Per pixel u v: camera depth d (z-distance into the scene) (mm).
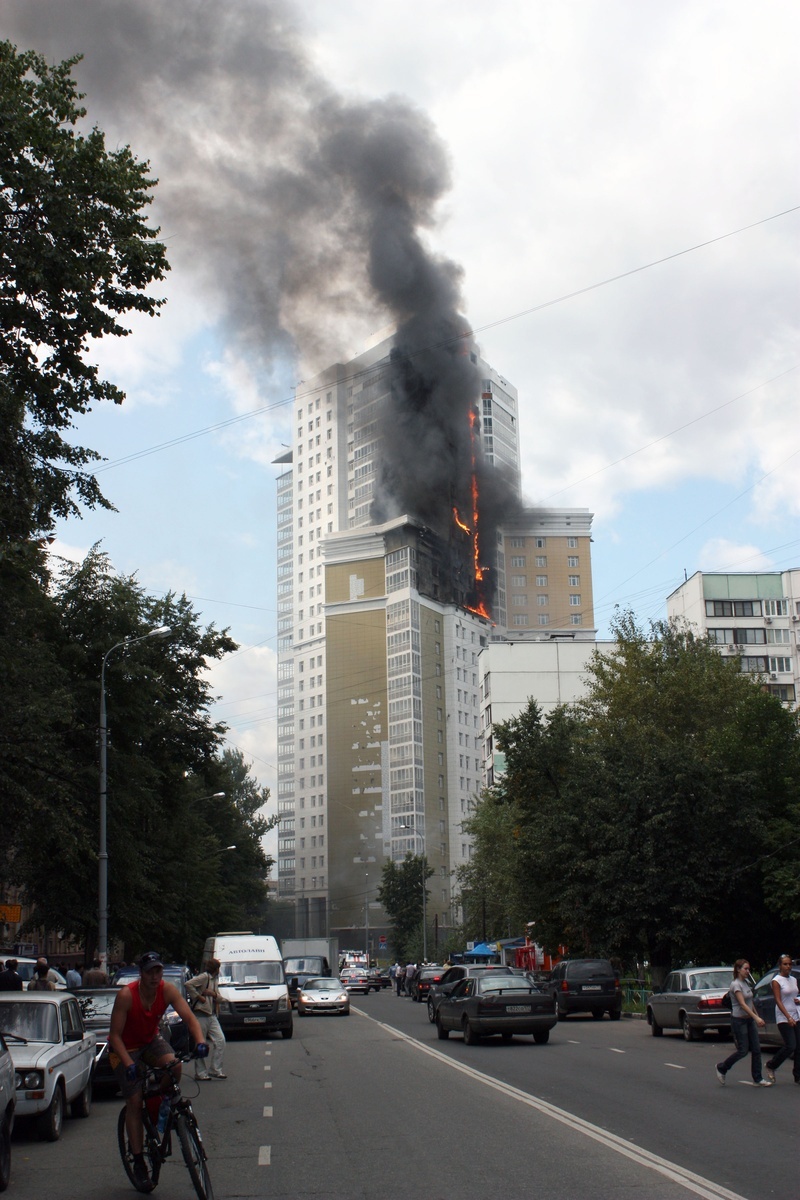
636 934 40250
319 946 65750
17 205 17672
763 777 39312
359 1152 11492
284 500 183000
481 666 97812
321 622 168000
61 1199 9641
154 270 18828
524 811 51000
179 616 44594
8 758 29578
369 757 144250
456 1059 21984
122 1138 9688
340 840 145375
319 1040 28578
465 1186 9547
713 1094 15609
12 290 17594
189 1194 9750
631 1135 12078
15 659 28672
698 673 51062
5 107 17000
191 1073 21062
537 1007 25562
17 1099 12945
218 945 31156
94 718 37969
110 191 18266
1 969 22469
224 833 81250
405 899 110062
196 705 44781
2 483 18391
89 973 22531
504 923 75875
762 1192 9094
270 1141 12438
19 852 35375
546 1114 13758
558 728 49719
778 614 89125
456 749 144875
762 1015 19984
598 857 40031
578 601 165000
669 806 38844
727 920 39438
